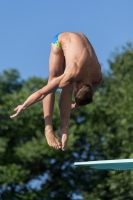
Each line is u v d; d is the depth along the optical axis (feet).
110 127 187.42
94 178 192.24
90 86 62.95
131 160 63.93
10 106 187.62
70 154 184.34
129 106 174.09
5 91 207.10
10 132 190.60
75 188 195.00
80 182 193.77
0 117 187.62
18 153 181.16
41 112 188.65
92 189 192.03
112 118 188.85
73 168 195.72
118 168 70.18
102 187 179.32
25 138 193.06
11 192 185.47
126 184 170.09
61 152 181.68
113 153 187.01
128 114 172.35
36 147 179.63
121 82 198.80
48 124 67.31
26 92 190.49
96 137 191.21
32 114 187.73
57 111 181.88
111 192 179.42
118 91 192.85
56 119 182.09
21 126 190.49
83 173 195.52
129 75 198.49
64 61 66.49
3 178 177.37
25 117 188.34
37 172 193.36
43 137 182.70
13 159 186.19
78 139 194.08
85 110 192.24
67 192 194.29
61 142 67.26
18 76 209.77
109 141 185.06
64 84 62.34
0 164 183.32
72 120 189.98
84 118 195.21
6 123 187.21
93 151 195.93
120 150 184.24
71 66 62.23
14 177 177.37
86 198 180.65
